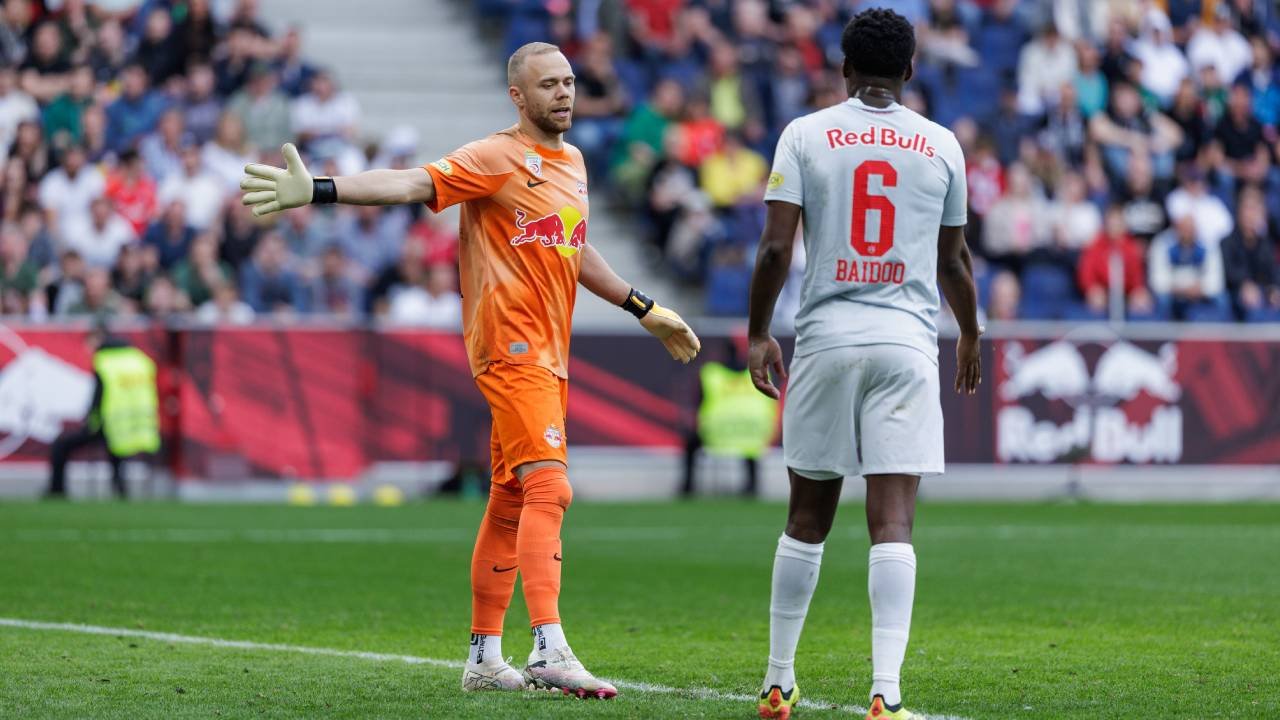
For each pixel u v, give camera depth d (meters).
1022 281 69.25
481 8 76.62
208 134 67.94
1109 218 70.00
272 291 62.22
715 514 52.56
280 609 28.36
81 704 18.61
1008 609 29.17
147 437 56.50
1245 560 38.59
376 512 51.44
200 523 46.41
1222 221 73.94
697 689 19.94
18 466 55.84
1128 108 75.62
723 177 69.12
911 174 17.28
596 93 71.38
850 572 35.38
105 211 64.56
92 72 68.88
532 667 19.11
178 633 25.27
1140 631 26.17
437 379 58.53
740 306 66.12
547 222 19.30
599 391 59.47
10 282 62.84
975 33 77.56
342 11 78.62
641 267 68.94
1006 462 61.34
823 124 17.42
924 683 20.69
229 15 72.50
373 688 19.86
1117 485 62.34
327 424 57.72
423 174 18.80
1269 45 81.56
